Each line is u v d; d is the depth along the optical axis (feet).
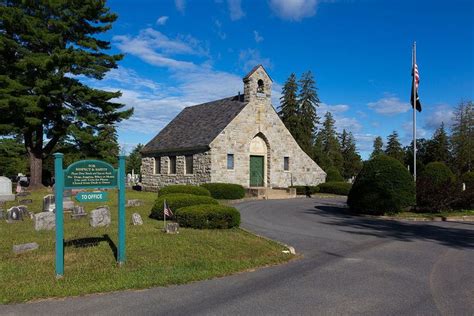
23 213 52.75
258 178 109.81
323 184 116.37
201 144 102.42
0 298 22.18
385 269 29.63
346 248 37.63
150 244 34.60
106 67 102.63
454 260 32.81
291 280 26.53
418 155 214.28
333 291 24.18
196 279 26.37
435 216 63.10
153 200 78.13
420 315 20.33
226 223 43.86
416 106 76.07
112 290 23.88
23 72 96.12
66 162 160.66
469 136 180.55
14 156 147.43
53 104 99.04
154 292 23.76
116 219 50.31
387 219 61.36
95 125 101.81
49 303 21.79
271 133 111.04
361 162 262.26
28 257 30.48
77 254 31.30
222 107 117.80
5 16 90.48
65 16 97.86
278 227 50.16
